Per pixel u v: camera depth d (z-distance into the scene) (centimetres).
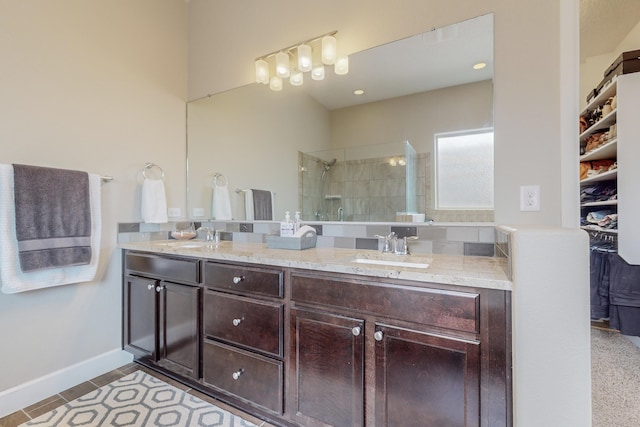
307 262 132
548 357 93
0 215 154
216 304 160
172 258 179
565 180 135
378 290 117
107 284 205
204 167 249
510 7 145
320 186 201
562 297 92
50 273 171
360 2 182
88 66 196
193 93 253
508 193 146
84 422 150
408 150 172
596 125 172
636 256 155
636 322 156
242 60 227
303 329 134
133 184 220
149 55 230
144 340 195
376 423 118
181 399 168
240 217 234
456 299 104
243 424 147
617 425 127
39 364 173
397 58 173
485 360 101
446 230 161
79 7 192
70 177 178
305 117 205
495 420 99
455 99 159
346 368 124
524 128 142
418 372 110
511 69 145
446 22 158
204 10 247
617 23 154
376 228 180
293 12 204
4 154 163
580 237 91
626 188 156
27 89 171
